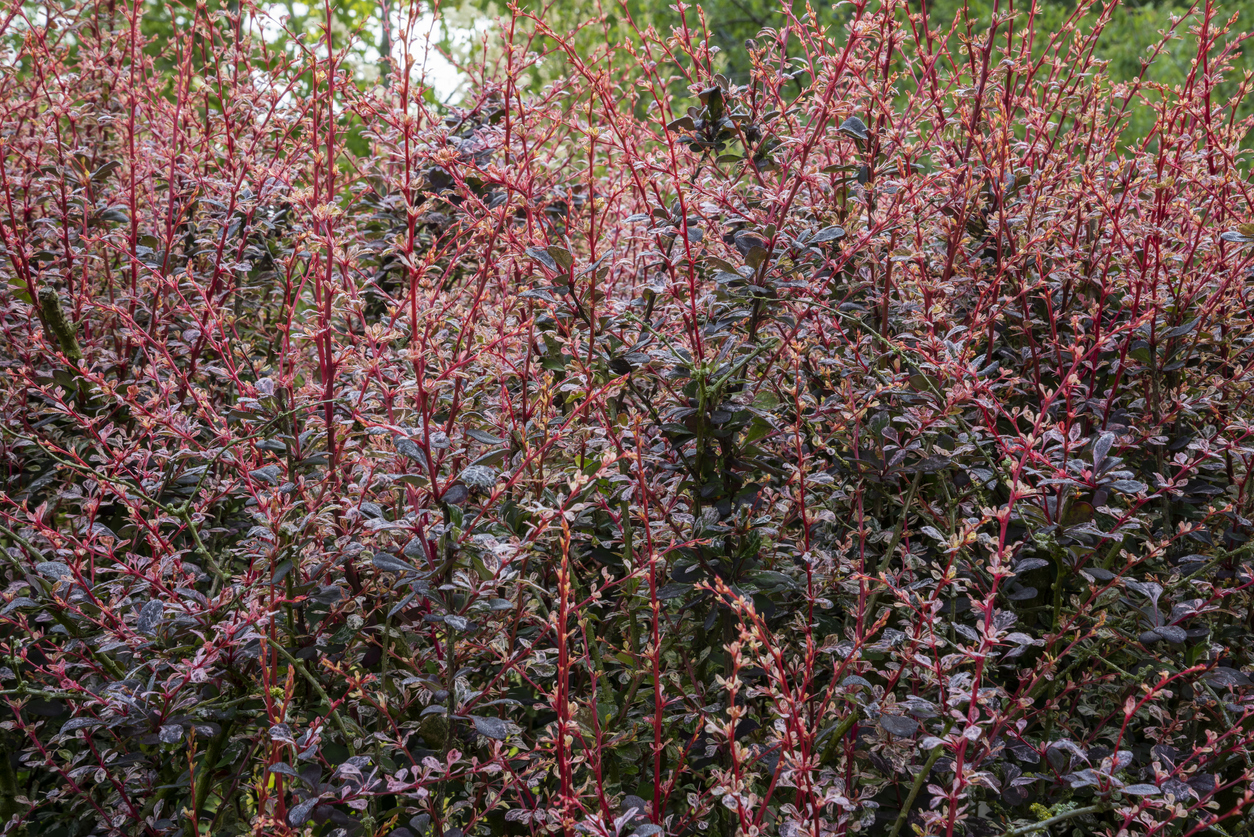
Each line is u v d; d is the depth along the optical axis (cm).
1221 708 201
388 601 225
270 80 289
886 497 254
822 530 243
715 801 209
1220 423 252
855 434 222
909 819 215
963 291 269
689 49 250
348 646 227
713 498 224
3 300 270
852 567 210
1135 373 254
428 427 190
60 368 264
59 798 220
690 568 214
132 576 216
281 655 216
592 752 194
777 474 223
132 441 232
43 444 217
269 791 181
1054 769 196
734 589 214
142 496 221
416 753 202
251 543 215
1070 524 196
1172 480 211
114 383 239
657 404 240
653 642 189
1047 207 272
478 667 237
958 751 167
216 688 214
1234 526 233
